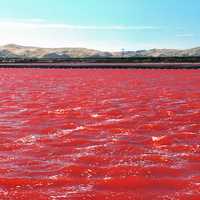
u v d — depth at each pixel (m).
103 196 9.04
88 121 20.28
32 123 19.86
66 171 11.12
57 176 10.63
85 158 12.60
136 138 15.80
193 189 9.41
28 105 27.62
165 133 16.70
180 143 14.69
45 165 11.84
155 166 11.51
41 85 48.19
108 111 23.92
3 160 12.52
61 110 24.67
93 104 27.75
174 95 33.31
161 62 132.88
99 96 33.53
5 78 63.66
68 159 12.54
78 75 68.44
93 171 11.10
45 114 23.02
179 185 9.73
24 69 97.31
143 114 22.48
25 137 16.27
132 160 12.28
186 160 12.20
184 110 23.86
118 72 74.75
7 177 10.53
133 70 80.44
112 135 16.50
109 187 9.69
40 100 30.91
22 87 45.56
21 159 12.61
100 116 21.98
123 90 39.19
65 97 33.03
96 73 73.06
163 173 10.80
